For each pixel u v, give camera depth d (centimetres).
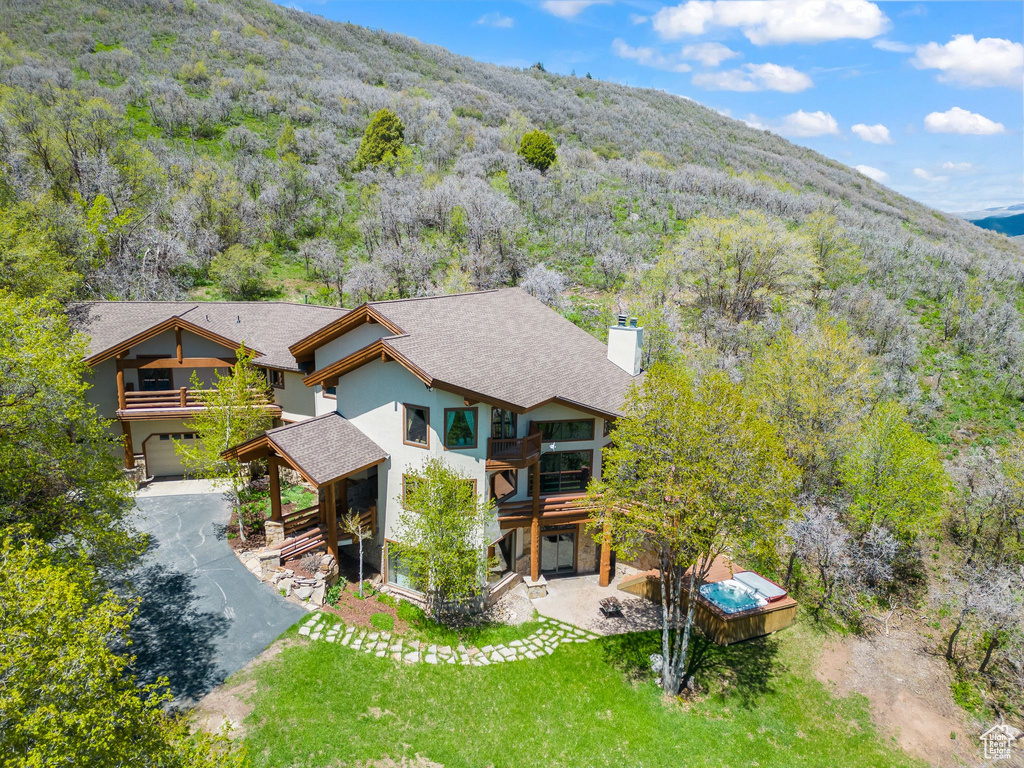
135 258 4828
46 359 1712
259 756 1502
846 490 2973
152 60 9175
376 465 2352
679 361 3909
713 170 9194
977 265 6544
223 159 6962
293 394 3009
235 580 2167
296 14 13625
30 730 855
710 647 2239
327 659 1847
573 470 2527
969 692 2198
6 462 1628
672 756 1761
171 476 3047
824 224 5675
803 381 2959
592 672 2036
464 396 2052
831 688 2130
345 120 8750
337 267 5234
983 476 2981
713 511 1789
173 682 1688
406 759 1582
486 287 5175
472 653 2036
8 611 971
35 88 6994
